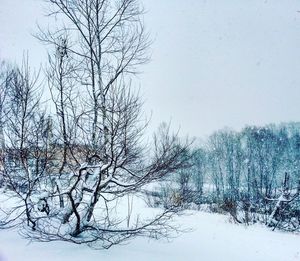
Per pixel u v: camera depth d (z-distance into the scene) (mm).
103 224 8883
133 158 8641
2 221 9234
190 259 7641
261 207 20031
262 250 9984
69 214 8734
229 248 9578
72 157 8992
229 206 19719
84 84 9367
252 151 44219
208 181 44969
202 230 12633
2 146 8875
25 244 7750
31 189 8469
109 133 8250
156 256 7555
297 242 12062
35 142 8953
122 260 7012
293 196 18281
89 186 8516
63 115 8773
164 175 9078
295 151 42781
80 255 7164
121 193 9203
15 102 9148
